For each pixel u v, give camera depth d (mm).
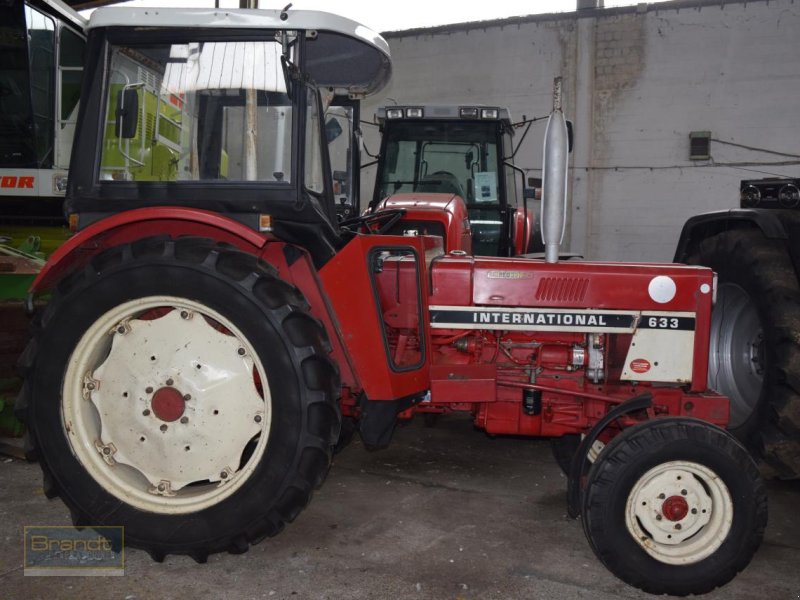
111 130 2744
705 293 2979
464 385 2957
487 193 6129
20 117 6480
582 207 10938
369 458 3982
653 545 2545
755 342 3701
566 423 3158
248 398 2666
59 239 6723
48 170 6602
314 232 2793
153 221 2826
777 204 3662
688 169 10367
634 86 10492
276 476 2590
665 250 10625
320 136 2941
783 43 9703
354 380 2895
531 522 3121
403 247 2885
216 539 2613
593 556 2807
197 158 2730
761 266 3479
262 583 2539
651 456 2533
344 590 2496
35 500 3223
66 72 6801
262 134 2705
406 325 3121
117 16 2648
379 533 2967
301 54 2686
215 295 2576
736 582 2641
